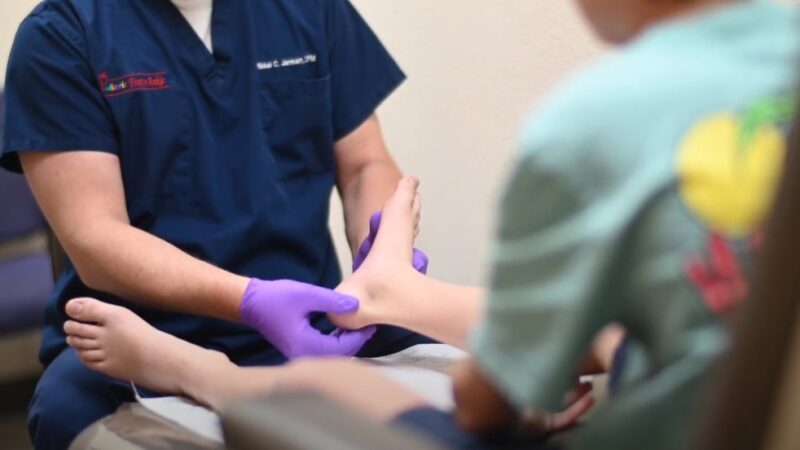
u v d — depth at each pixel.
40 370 1.94
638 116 0.52
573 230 0.52
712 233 0.51
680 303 0.52
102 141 1.12
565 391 0.54
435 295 1.04
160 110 1.14
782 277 0.40
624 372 0.59
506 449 0.64
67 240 1.10
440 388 0.93
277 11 1.24
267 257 1.20
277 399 0.54
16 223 1.88
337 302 1.07
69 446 1.04
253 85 1.20
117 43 1.14
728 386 0.41
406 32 1.61
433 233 1.65
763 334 0.40
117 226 1.09
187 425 0.93
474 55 1.51
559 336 0.53
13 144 1.10
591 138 0.52
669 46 0.55
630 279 0.53
